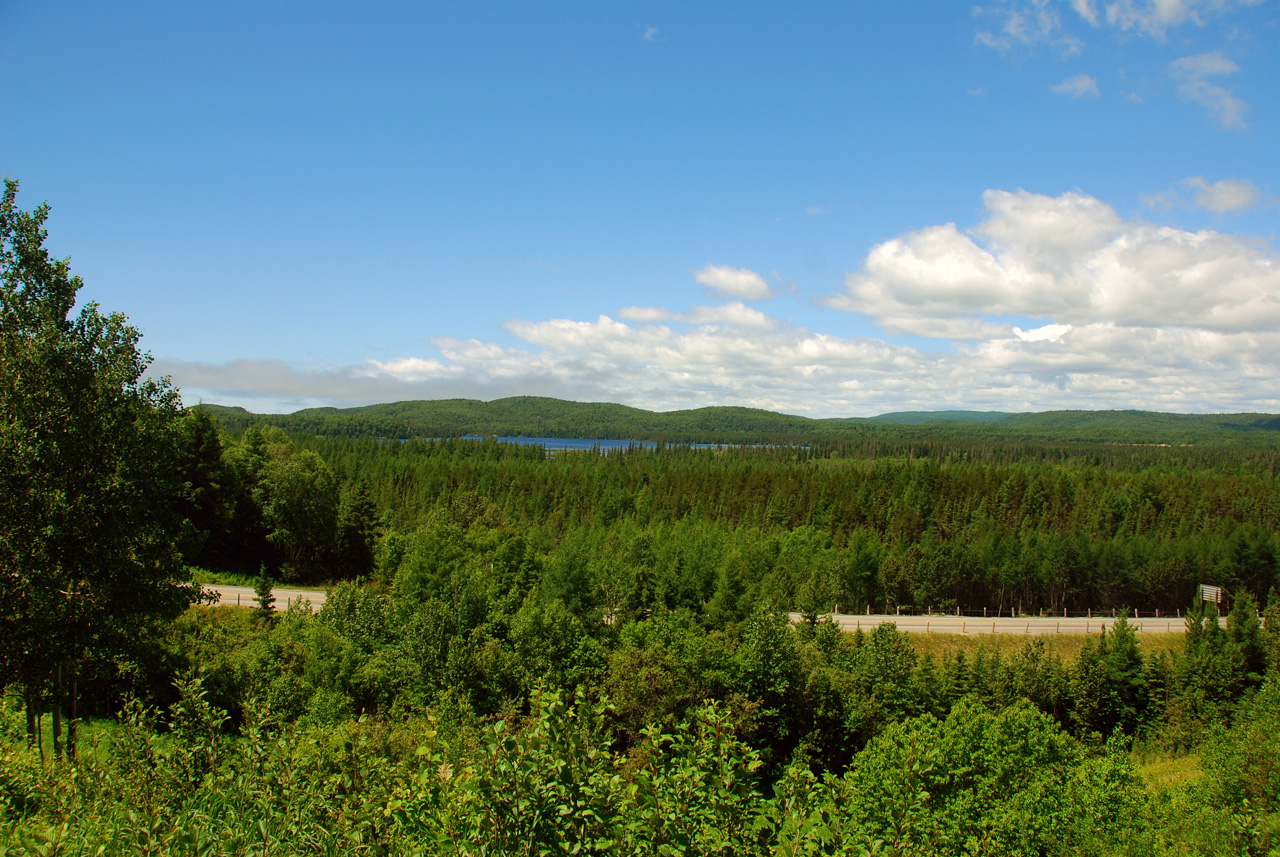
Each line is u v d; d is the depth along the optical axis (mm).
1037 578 78688
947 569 74438
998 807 21812
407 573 50500
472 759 7301
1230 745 22953
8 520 15766
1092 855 19938
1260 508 115500
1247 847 18484
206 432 52969
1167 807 20859
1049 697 44438
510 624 38906
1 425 15812
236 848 7312
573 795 6883
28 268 16875
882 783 17391
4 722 15422
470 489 99938
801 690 36062
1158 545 89438
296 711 24594
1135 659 48656
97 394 17438
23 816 9234
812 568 71875
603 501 106000
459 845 6609
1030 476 125625
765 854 8312
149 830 7559
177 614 19734
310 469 60781
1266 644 53531
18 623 15875
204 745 9688
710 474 128625
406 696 30656
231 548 57875
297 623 33969
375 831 8078
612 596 53094
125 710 11117
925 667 39969
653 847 7062
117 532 17359
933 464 126625
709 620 52375
